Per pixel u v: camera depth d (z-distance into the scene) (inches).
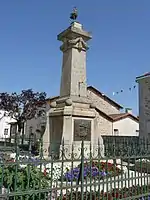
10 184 137.8
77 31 478.0
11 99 1133.1
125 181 179.3
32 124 1364.4
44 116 1231.5
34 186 139.2
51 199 143.6
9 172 142.4
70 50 479.8
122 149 256.2
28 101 1154.7
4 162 128.7
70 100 439.8
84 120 441.1
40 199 139.0
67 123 424.5
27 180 140.3
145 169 200.1
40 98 1178.0
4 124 1659.7
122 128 1167.0
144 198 188.2
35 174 148.6
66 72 480.7
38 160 141.1
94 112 458.9
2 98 1134.4
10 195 125.2
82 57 484.4
